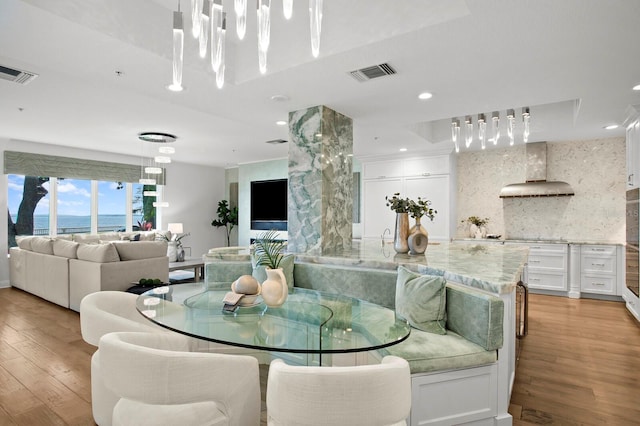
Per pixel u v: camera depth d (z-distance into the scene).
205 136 5.77
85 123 4.92
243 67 2.80
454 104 3.39
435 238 5.96
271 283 2.19
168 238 7.43
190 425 1.41
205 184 9.21
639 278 3.96
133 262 4.44
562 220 5.61
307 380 1.09
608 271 4.96
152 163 8.05
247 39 2.74
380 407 1.11
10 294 5.38
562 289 5.23
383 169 6.52
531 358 3.07
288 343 1.63
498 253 3.39
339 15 2.31
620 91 3.04
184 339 1.88
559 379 2.68
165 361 1.28
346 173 3.80
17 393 2.47
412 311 2.29
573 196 5.53
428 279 2.33
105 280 4.15
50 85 3.50
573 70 2.60
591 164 5.40
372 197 6.64
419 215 3.32
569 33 2.06
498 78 2.74
